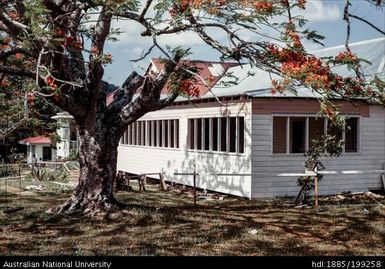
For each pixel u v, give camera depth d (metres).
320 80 9.49
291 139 18.42
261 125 16.50
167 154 22.14
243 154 16.81
